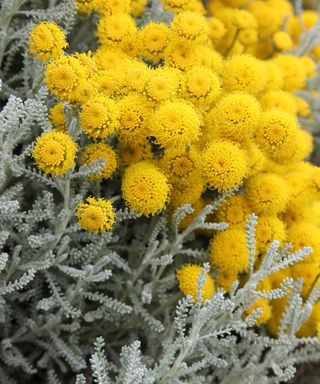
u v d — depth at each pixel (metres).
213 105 0.36
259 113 0.34
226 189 0.35
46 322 0.36
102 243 0.35
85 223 0.32
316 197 0.38
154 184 0.33
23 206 0.38
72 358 0.36
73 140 0.33
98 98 0.32
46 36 0.33
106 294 0.38
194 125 0.33
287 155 0.37
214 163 0.34
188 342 0.33
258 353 0.37
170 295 0.37
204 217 0.35
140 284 0.37
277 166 0.38
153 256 0.37
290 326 0.36
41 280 0.36
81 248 0.37
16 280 0.34
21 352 0.37
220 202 0.36
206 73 0.35
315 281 0.38
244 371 0.37
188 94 0.35
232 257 0.36
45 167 0.31
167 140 0.33
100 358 0.33
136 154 0.35
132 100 0.33
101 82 0.34
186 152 0.34
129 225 0.39
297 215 0.38
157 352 0.37
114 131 0.33
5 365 0.37
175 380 0.34
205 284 0.35
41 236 0.34
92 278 0.34
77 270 0.34
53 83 0.31
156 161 0.35
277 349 0.36
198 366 0.34
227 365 0.36
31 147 0.35
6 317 0.36
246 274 0.38
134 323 0.37
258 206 0.36
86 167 0.33
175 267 0.38
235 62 0.37
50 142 0.31
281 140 0.35
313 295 0.36
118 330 0.38
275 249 0.34
